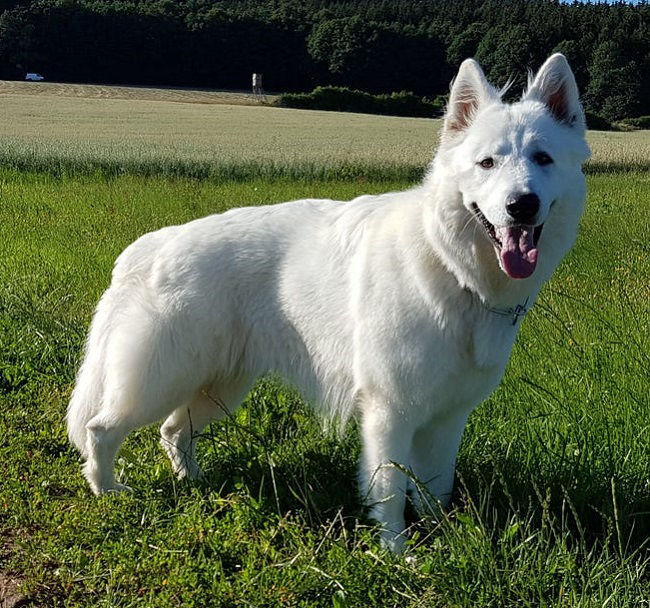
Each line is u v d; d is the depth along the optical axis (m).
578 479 4.30
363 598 3.46
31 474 4.64
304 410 5.31
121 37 81.56
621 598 3.34
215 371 4.46
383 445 3.95
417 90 79.25
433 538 4.01
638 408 4.84
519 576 3.50
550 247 3.84
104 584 3.59
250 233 4.32
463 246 3.70
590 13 65.81
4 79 79.19
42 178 18.97
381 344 3.85
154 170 20.64
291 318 4.21
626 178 22.81
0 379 5.98
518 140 3.70
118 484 4.47
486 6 81.81
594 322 6.81
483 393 4.03
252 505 4.13
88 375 4.47
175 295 4.24
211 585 3.57
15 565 3.74
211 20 84.00
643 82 64.25
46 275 8.52
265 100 69.62
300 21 86.19
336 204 4.40
